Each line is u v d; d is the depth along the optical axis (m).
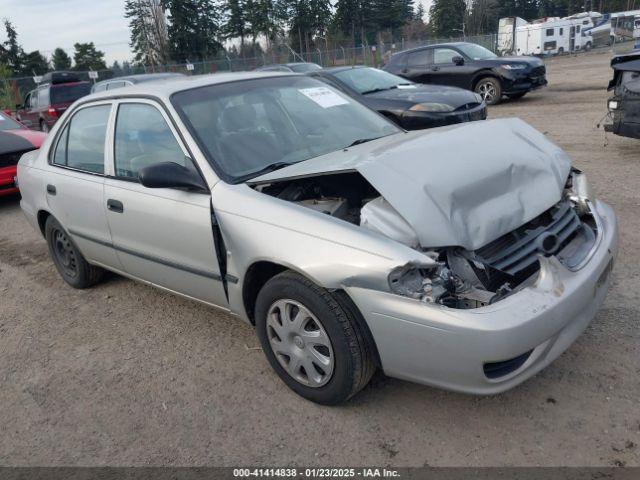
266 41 57.66
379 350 2.65
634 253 4.40
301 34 62.59
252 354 3.63
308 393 3.04
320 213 2.83
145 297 4.68
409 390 3.08
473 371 2.43
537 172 3.03
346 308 2.70
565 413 2.78
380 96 9.34
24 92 28.48
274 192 3.23
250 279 3.13
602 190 6.04
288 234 2.82
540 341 2.48
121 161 3.88
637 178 6.34
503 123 3.45
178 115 3.48
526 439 2.64
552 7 83.88
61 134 4.62
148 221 3.59
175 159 3.47
